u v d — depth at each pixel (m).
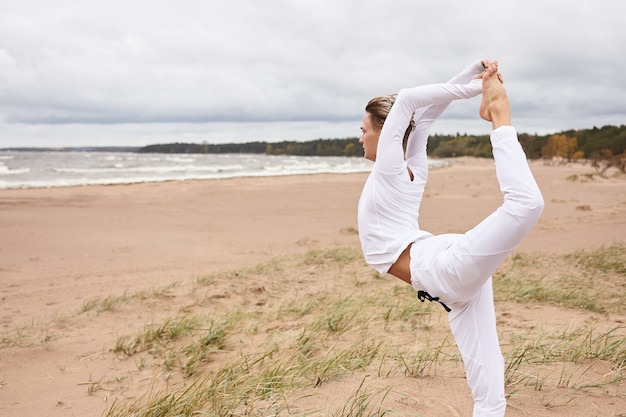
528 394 2.92
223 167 71.81
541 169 72.44
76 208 21.11
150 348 5.00
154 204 23.48
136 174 49.12
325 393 3.11
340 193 30.83
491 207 23.20
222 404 2.98
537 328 4.54
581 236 12.44
